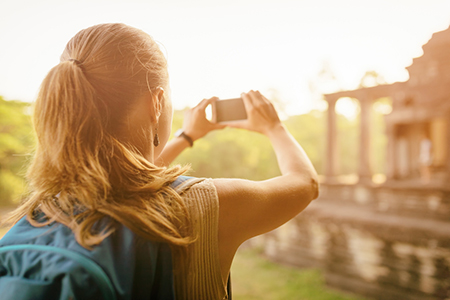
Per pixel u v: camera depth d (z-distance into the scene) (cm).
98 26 59
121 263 46
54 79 52
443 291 689
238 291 775
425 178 1318
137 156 54
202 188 55
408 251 841
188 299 52
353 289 800
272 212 60
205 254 53
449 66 975
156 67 59
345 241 881
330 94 1198
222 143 1823
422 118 1134
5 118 669
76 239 45
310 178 71
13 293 43
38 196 53
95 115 51
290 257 993
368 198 1049
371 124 1104
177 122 750
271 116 87
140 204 50
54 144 51
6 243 48
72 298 42
